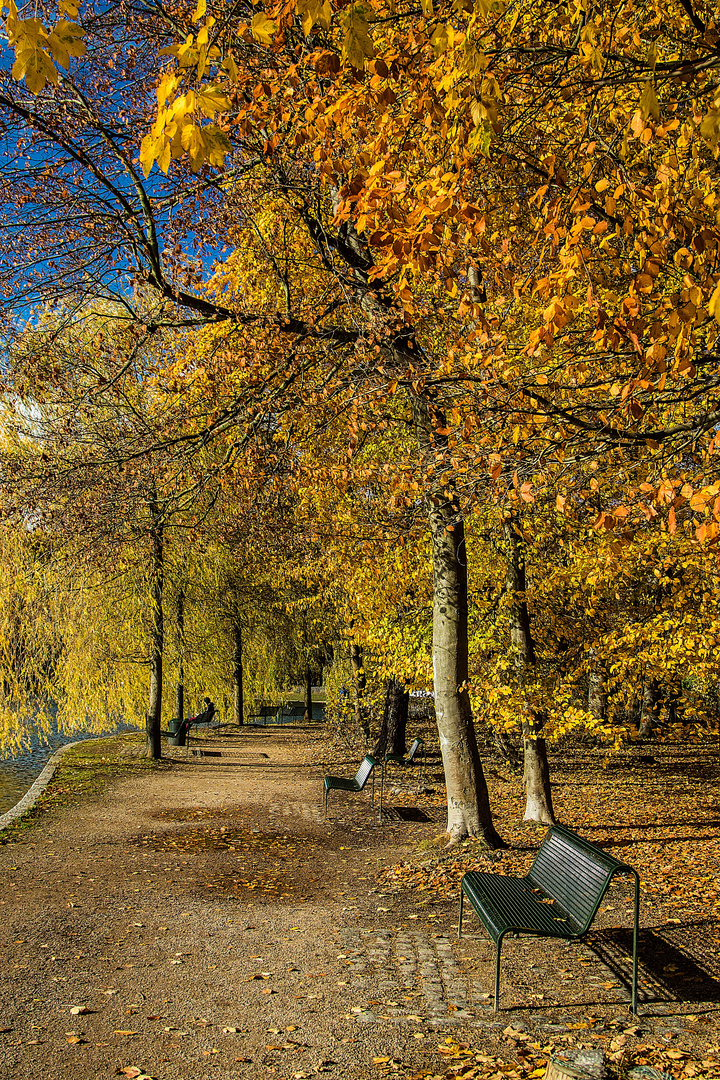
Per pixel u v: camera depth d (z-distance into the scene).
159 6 7.53
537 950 6.00
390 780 17.11
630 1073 3.77
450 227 4.19
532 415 4.97
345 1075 3.98
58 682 17.92
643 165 4.68
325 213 9.41
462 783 9.25
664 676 9.88
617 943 6.09
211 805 13.79
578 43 4.00
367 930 6.63
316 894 7.94
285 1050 4.30
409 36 3.96
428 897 7.63
